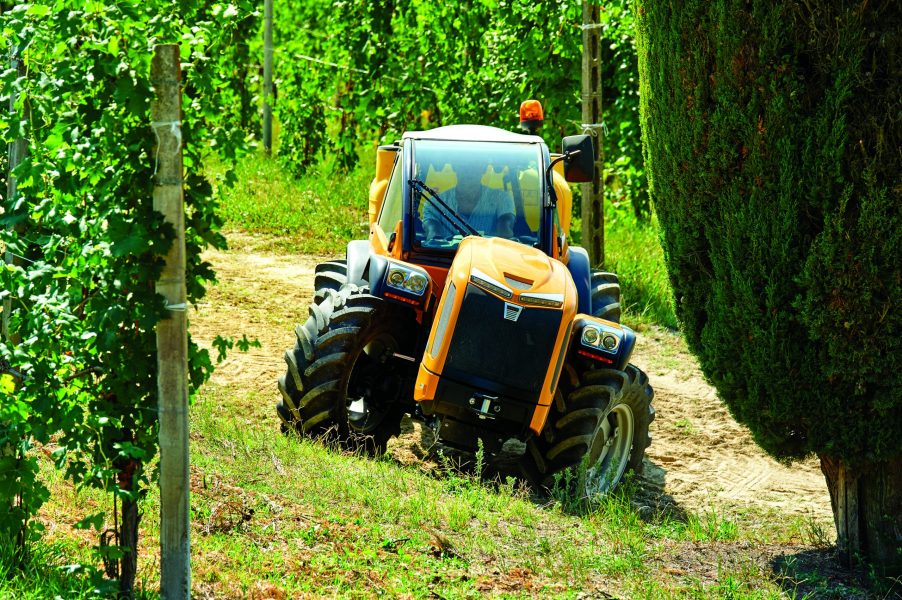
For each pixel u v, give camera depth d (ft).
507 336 38.01
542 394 38.17
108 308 22.03
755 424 33.47
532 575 30.66
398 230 43.80
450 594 27.96
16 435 23.54
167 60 21.56
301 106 113.50
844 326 30.68
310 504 33.40
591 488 41.04
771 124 30.68
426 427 48.06
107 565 24.14
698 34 32.35
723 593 30.68
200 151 23.38
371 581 28.12
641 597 29.71
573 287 39.55
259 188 100.48
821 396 31.83
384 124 110.93
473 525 34.22
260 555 28.73
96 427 23.43
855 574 33.65
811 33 29.73
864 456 32.17
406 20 102.73
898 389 30.86
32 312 22.89
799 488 47.37
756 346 32.22
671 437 52.75
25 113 23.94
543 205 44.14
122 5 21.35
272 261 79.15
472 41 99.45
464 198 44.19
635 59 96.68
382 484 36.58
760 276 31.76
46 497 24.86
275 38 142.20
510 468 43.19
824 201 30.12
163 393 22.48
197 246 23.63
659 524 39.09
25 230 25.46
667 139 34.30
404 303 41.86
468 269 38.73
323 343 41.57
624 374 41.57
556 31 88.63
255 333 59.47
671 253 35.22
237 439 39.14
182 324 22.34
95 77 22.36
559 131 92.38
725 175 32.19
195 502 31.45
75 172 22.84
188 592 23.12
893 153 29.35
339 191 103.04
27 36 21.86
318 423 41.81
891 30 28.94
